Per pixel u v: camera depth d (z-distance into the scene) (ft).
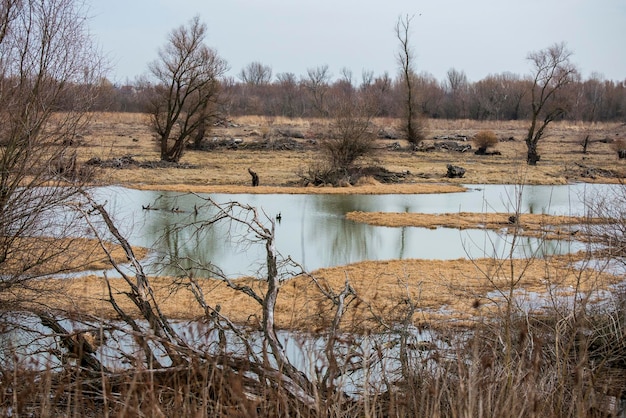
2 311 28.19
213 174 136.87
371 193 118.73
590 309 31.42
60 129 32.65
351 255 64.80
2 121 31.27
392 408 17.80
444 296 44.75
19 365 19.77
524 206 103.50
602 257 35.58
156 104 154.81
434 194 119.44
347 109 135.13
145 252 59.41
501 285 45.70
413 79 214.90
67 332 24.81
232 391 17.16
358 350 24.40
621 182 49.32
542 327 25.59
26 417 17.63
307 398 18.69
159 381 20.31
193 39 150.41
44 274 32.04
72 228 32.94
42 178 31.71
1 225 30.60
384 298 43.65
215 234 69.51
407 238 75.20
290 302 42.70
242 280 48.83
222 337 22.79
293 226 81.61
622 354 25.45
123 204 89.61
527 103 337.52
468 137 240.73
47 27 32.17
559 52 174.91
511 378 17.25
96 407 19.83
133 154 166.50
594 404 17.93
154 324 23.35
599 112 337.52
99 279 47.98
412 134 207.00
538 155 172.45
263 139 207.62
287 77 417.08
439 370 19.80
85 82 33.73
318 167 130.62
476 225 83.30
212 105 181.27
